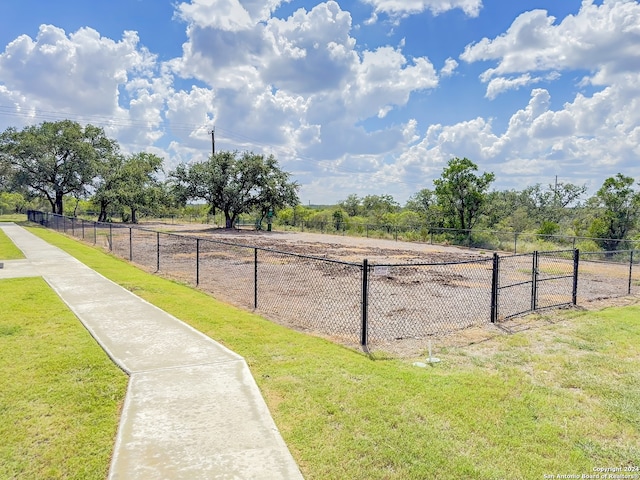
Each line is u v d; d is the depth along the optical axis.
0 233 24.16
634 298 9.50
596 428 3.44
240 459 2.86
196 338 5.54
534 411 3.71
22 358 4.72
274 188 35.94
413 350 5.52
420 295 9.52
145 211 47.44
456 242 24.20
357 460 2.90
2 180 39.06
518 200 49.66
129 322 6.26
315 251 19.48
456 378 4.43
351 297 9.16
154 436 3.13
